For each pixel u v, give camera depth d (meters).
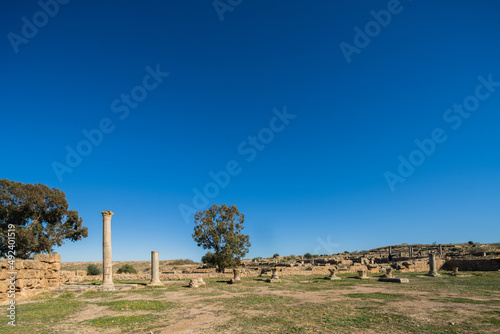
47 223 39.38
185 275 40.31
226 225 48.78
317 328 12.55
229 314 15.70
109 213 27.88
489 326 12.40
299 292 24.39
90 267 47.28
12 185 35.97
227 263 47.09
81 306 18.34
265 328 12.70
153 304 18.69
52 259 27.19
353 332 11.91
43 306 18.39
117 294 24.03
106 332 12.46
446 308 16.33
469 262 46.97
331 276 35.47
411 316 14.45
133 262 97.06
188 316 15.29
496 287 25.25
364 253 91.81
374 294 22.22
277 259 91.38
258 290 26.12
